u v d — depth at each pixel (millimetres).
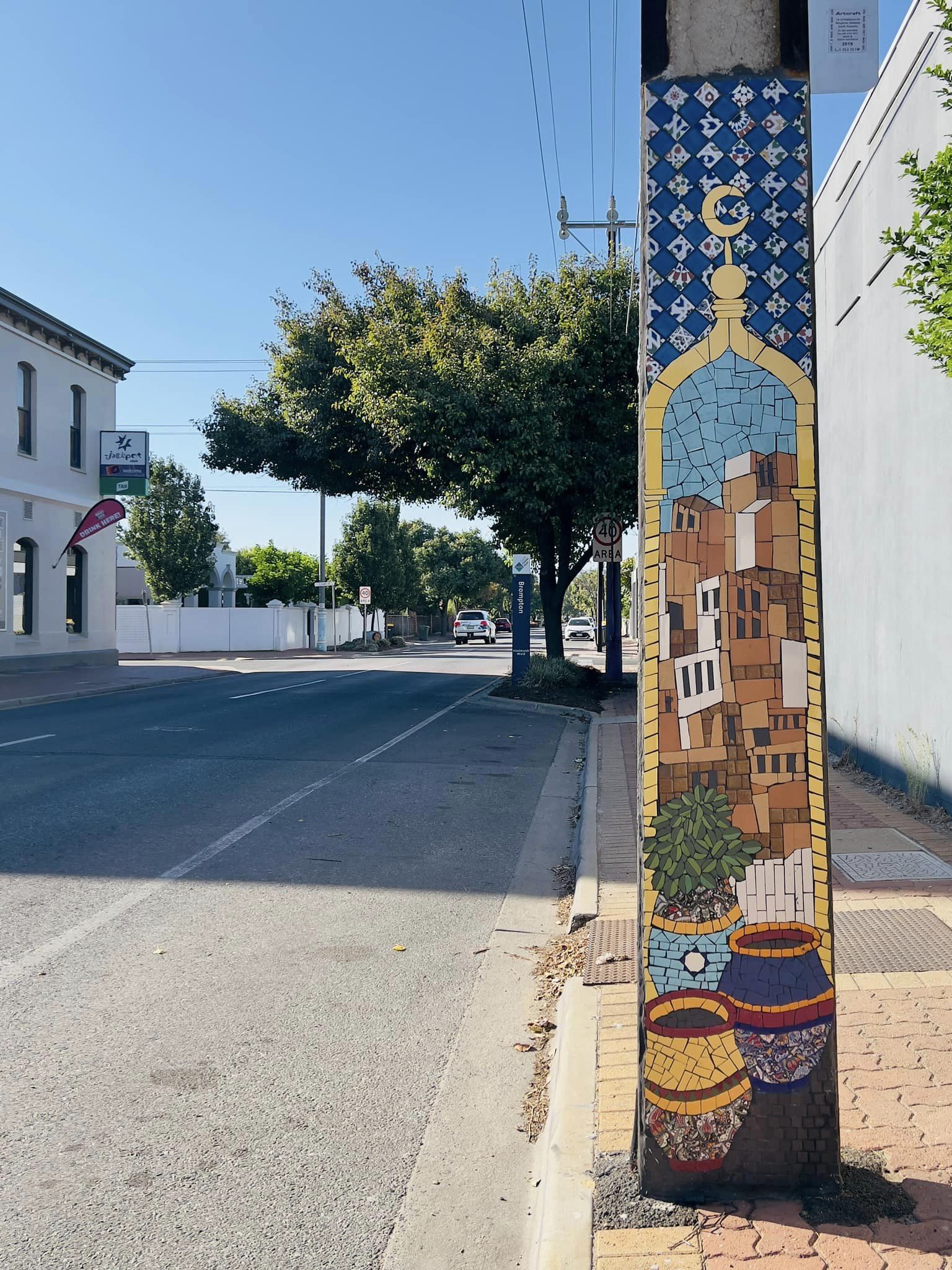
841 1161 3150
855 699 10750
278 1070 4375
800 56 3023
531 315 21031
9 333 24969
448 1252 3174
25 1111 3994
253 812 9359
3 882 6980
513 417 19547
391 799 10250
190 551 44375
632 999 4773
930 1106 3531
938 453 8133
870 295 10016
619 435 21078
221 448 23734
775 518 2986
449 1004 5117
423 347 20250
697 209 3020
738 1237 2828
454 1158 3717
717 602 2994
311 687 24219
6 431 25016
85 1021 4828
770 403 2996
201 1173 3590
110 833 8430
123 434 29484
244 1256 3143
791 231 3010
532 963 5730
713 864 2994
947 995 4551
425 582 73688
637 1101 3143
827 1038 2982
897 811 8492
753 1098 2988
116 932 6043
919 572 8664
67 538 28188
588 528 25547
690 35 3045
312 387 23125
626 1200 3023
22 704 19078
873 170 9742
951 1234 2816
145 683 23969
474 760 13016
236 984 5320
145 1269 3072
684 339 3016
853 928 5508
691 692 2998
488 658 40375
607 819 8781
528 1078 4340
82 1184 3514
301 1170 3621
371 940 6039
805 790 2986
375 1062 4469
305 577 57406
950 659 7887
